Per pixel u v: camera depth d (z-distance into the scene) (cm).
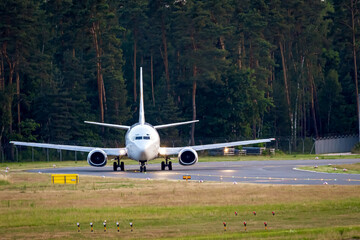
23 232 7850
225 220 8588
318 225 8000
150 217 8906
